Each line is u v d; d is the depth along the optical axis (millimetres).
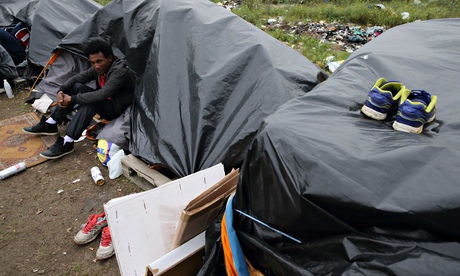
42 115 3934
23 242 2389
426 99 1496
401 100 1434
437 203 976
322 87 1793
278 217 1281
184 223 1643
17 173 3076
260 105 2562
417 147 1148
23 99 4500
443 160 1083
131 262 1755
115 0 3760
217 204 1766
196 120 2654
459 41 2418
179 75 2953
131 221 1806
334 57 5465
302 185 1163
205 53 2936
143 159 2834
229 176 1832
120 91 3344
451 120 1447
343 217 1108
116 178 3002
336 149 1204
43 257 2275
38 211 2654
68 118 3887
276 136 1316
